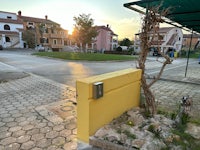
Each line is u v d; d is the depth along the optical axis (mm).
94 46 37062
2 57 16016
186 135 2111
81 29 22109
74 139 2420
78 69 9617
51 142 2338
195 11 5125
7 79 6555
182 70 10414
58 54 18547
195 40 37344
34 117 3137
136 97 2996
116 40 43062
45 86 5586
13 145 2254
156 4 3791
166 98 4453
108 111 2252
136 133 2105
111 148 1868
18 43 31094
